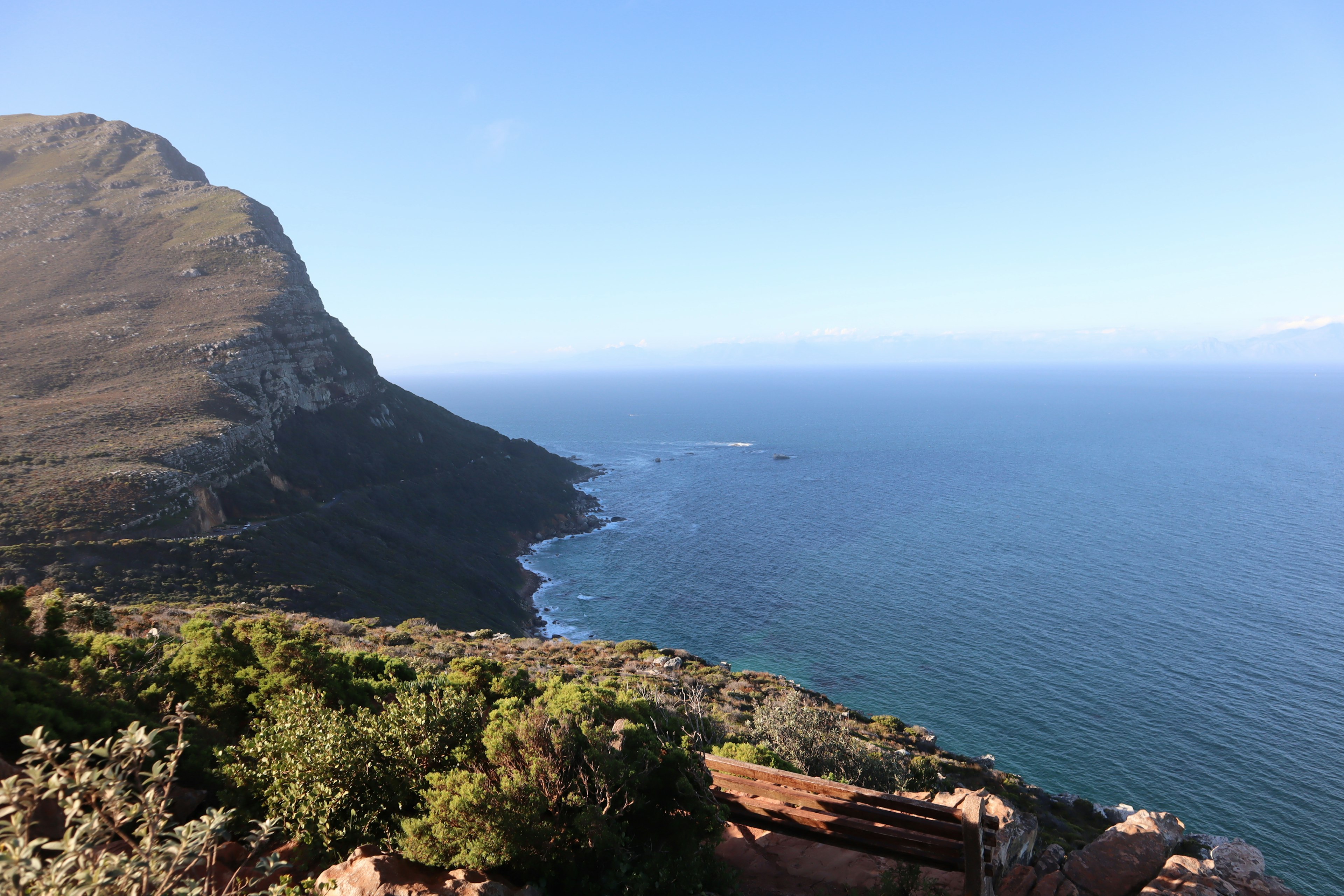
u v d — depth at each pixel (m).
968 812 9.62
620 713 13.80
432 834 8.22
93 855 4.58
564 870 8.82
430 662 35.56
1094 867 10.14
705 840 10.19
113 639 16.98
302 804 9.10
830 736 21.45
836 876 10.02
